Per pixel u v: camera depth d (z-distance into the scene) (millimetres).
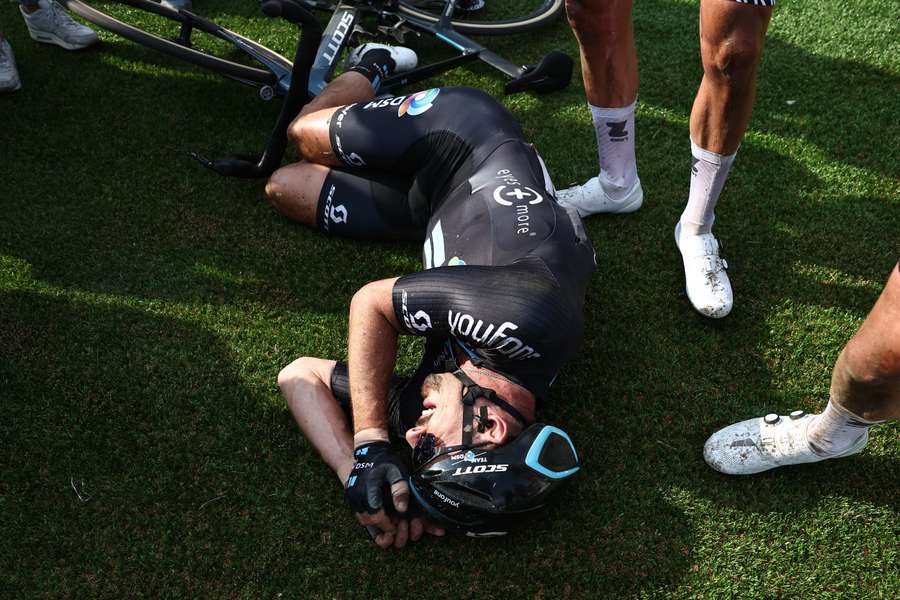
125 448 2156
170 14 3297
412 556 2012
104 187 2855
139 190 2859
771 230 2820
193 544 1997
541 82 3256
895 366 1616
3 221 2701
